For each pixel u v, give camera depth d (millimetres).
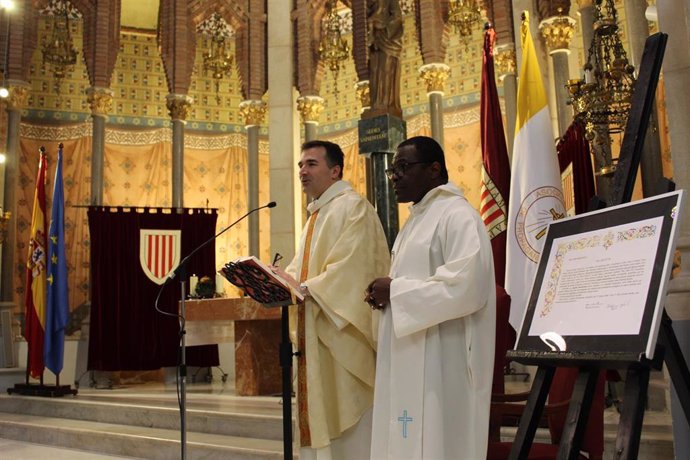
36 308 9078
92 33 11648
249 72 12133
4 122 11141
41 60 12758
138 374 10828
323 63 11812
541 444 3393
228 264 3373
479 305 2740
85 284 12273
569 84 5852
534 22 9078
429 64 10719
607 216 2574
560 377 3455
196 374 10797
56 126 12648
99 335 10188
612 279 2391
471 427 2748
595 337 2309
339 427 3584
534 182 5289
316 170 3941
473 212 2938
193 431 6844
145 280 10570
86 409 7949
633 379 2238
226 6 12219
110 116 13062
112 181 12805
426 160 3111
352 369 3604
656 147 7254
